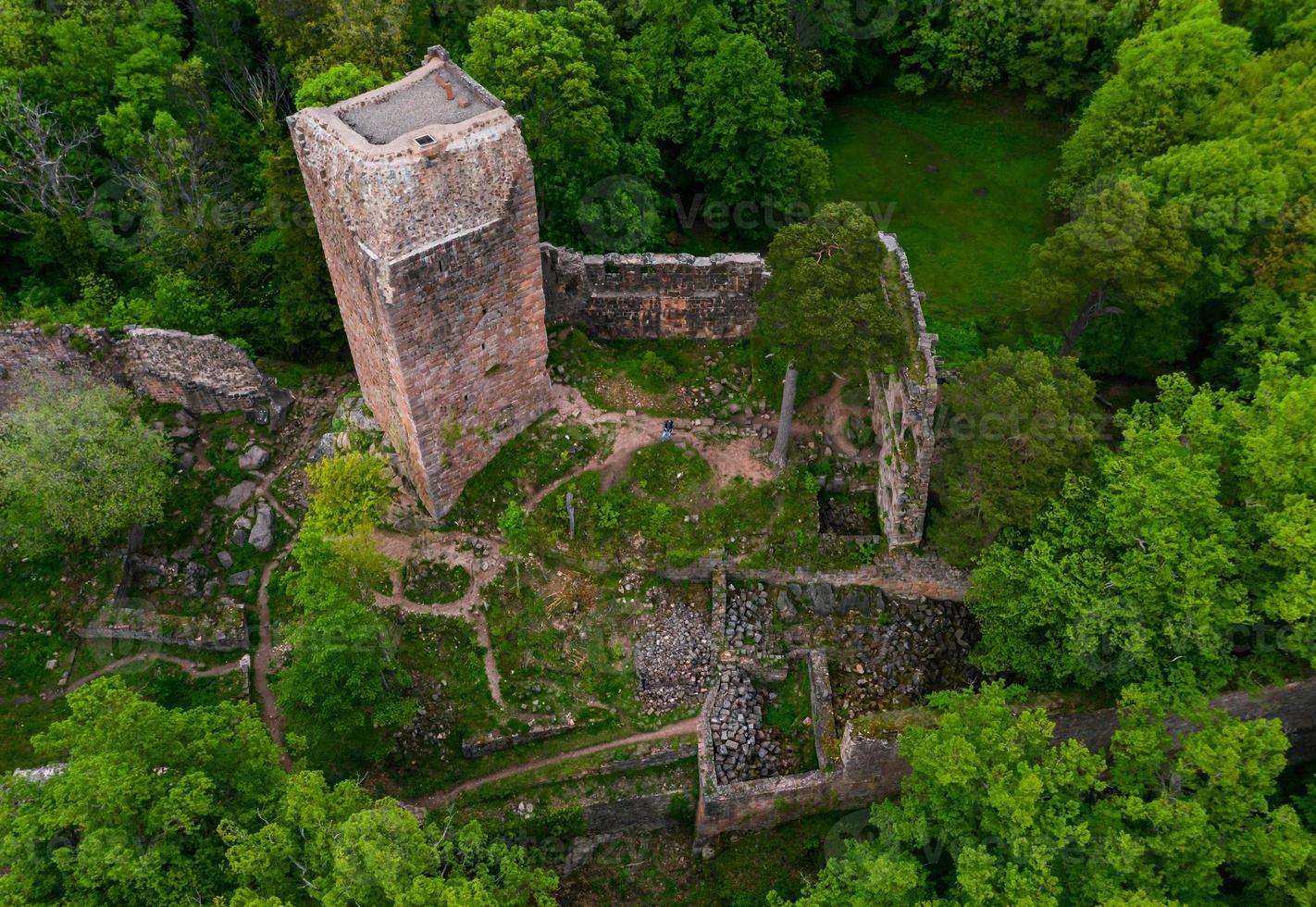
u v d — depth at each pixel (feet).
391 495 142.20
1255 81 161.38
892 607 141.38
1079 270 147.74
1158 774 113.91
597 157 155.74
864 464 148.46
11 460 134.00
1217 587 116.26
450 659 136.05
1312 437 115.14
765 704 136.98
